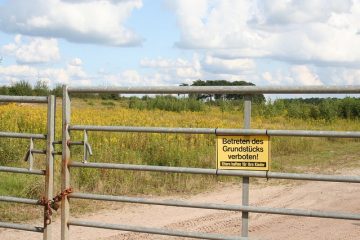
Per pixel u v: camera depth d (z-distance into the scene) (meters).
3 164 12.60
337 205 11.08
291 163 18.05
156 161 14.64
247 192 5.02
